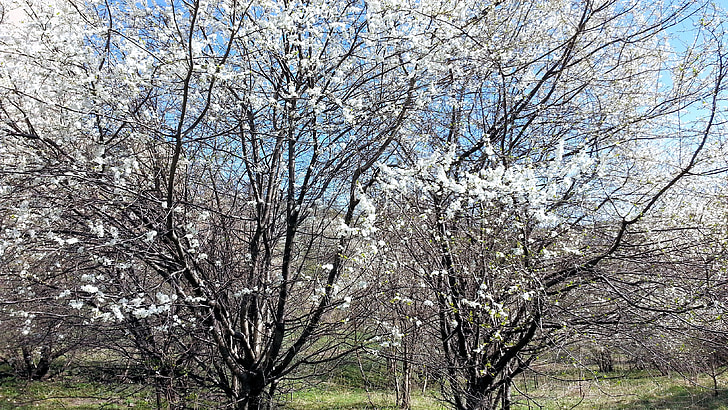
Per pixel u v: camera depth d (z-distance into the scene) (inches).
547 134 241.3
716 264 201.8
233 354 195.6
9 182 163.5
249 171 214.1
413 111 210.1
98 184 161.0
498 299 210.4
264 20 166.6
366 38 182.5
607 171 206.1
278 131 182.9
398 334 193.8
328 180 216.8
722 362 410.3
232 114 206.8
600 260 196.7
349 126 199.2
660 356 199.6
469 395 206.1
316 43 194.7
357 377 397.4
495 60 214.7
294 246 235.1
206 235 216.8
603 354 267.7
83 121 168.7
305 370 238.1
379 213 197.9
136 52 147.9
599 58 250.5
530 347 218.2
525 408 296.7
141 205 175.8
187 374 205.3
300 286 223.8
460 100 243.3
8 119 170.4
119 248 166.7
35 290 204.5
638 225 208.7
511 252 188.7
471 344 236.4
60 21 154.3
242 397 200.7
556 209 197.6
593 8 245.9
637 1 239.9
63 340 214.8
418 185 183.5
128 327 189.5
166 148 198.1
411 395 440.1
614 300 197.9
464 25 203.6
